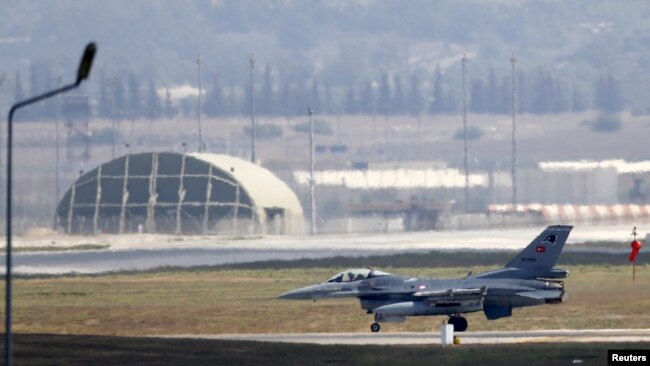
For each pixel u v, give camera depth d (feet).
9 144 387.96
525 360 484.74
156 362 492.95
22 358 503.20
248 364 487.20
